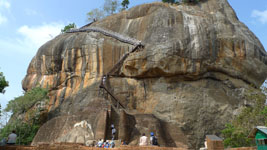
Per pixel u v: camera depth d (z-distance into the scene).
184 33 27.66
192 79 27.72
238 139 20.27
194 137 24.86
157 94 27.56
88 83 29.86
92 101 26.52
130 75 28.84
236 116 24.61
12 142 13.45
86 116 21.92
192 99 26.61
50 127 23.12
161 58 26.39
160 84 27.84
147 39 28.75
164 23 28.80
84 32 35.34
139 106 27.80
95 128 20.00
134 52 28.47
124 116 20.03
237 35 29.22
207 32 28.17
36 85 33.31
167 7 31.61
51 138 21.77
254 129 9.57
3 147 12.20
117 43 31.08
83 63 31.42
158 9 31.27
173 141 20.64
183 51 26.72
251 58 28.88
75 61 32.00
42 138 22.62
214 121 25.70
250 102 26.39
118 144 17.09
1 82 25.00
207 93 27.12
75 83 31.33
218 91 27.64
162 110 26.39
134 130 20.05
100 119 19.81
